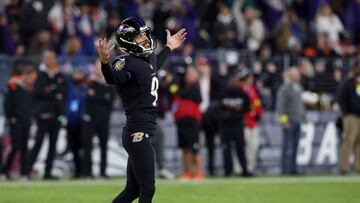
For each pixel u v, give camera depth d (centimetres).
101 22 7512
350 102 6462
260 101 6681
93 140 6500
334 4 8669
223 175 6588
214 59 7062
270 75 7131
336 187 5216
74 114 6069
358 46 7969
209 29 7731
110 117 6159
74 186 5281
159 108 6119
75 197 4538
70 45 7019
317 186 5297
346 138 6531
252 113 6462
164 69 6594
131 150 2947
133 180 3022
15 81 5931
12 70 6569
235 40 7588
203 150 6669
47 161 5959
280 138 6975
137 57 3030
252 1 8169
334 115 7119
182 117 5994
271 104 7075
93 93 5966
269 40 7900
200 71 6531
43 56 6388
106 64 2850
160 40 7475
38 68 6575
